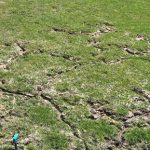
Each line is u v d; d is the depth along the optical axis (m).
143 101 19.11
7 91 19.23
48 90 19.41
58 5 31.14
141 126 17.39
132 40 25.72
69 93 19.28
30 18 27.84
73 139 16.39
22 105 18.20
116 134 16.78
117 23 28.45
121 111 18.11
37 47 23.55
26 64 21.61
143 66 22.44
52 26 26.77
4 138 16.16
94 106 18.45
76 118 17.52
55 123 17.17
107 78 20.83
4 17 27.72
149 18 30.34
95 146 16.12
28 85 19.70
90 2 32.56
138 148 16.23
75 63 22.19
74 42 24.72
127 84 20.41
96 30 26.84
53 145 15.98
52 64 21.81
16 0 31.55
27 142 16.03
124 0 34.09
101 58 22.98
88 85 20.05
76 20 28.25
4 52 22.72
